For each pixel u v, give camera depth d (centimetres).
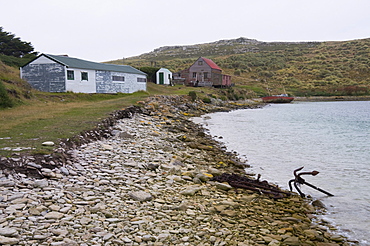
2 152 924
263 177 1189
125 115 2308
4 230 531
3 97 2345
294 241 614
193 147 1623
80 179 849
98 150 1202
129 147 1363
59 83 3391
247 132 2392
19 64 4800
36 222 584
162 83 6272
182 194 850
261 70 10644
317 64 11150
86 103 2936
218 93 6047
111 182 866
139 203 741
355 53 12188
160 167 1102
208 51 16950
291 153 1642
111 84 3991
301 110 4794
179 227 634
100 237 554
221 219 703
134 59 16250
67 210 649
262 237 625
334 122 3136
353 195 991
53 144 1062
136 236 572
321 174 1248
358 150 1733
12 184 735
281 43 18475
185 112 3653
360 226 750
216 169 1190
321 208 873
